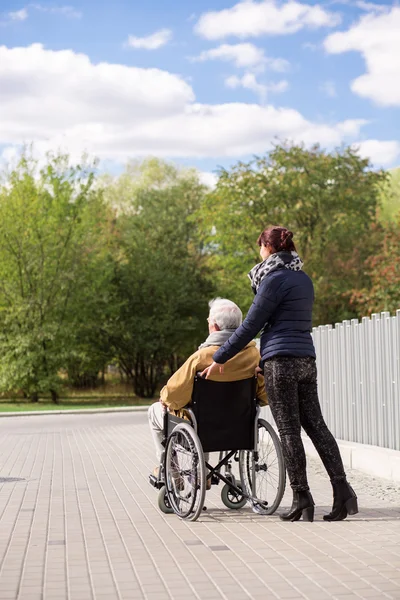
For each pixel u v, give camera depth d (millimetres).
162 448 8359
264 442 7934
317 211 49844
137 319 48406
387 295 35500
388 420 11219
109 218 60250
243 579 5395
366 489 9523
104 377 60281
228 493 8328
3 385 41781
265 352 7594
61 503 9031
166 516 8000
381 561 5797
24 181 43000
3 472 12367
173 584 5316
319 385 13875
